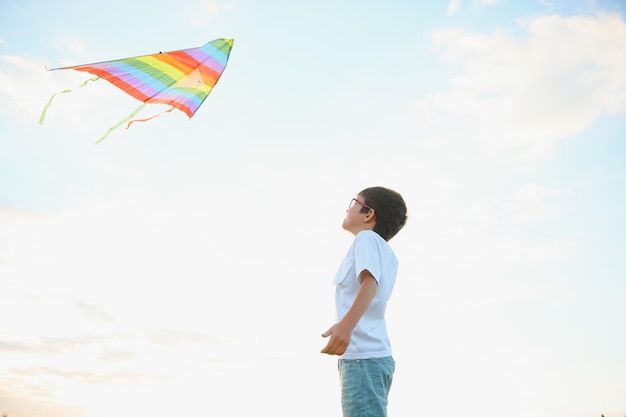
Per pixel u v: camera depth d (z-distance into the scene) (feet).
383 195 6.84
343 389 5.83
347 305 6.05
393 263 6.45
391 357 6.01
